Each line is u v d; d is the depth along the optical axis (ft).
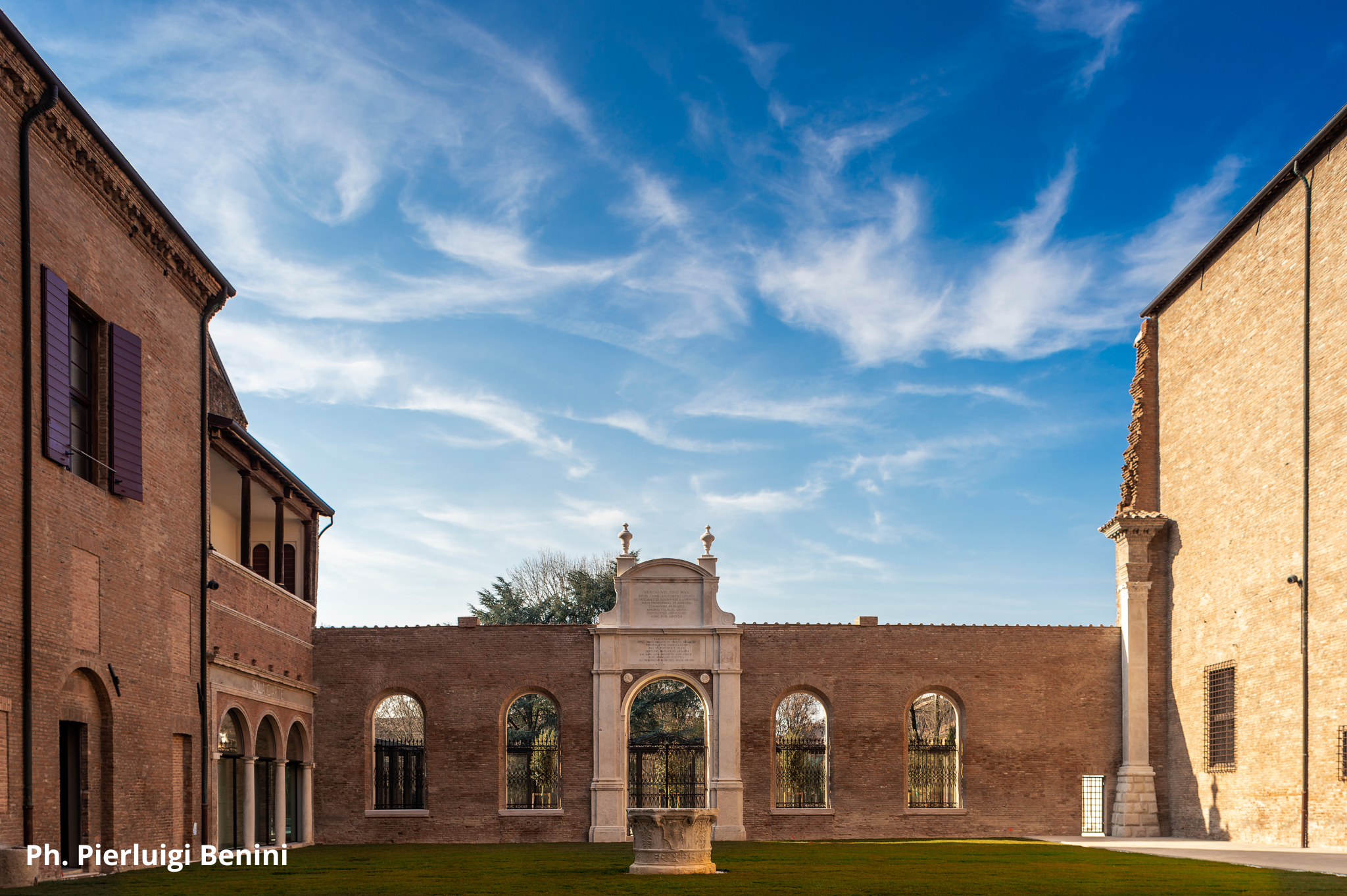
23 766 70.59
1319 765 104.83
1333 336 105.60
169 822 92.94
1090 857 90.74
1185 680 132.77
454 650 138.51
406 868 84.99
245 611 114.52
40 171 76.28
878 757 136.77
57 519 76.59
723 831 133.49
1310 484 108.06
